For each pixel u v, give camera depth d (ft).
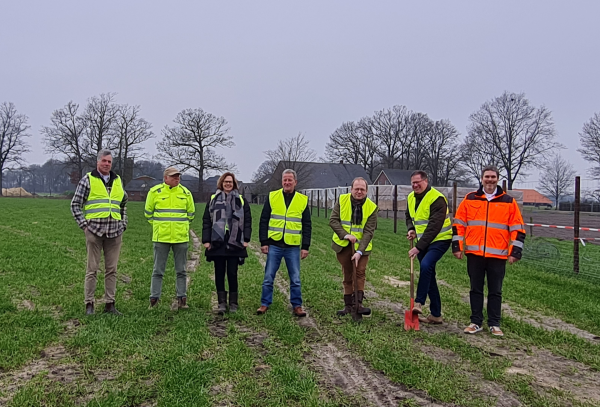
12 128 205.26
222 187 20.51
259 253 40.14
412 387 12.93
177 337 16.07
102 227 18.88
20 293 22.17
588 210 107.96
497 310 18.29
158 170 279.69
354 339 16.69
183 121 189.57
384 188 99.55
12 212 75.61
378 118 244.42
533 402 12.16
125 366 13.57
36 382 12.35
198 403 11.34
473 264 18.67
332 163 241.96
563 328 19.57
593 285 28.58
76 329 17.07
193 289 24.34
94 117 186.29
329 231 63.21
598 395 12.70
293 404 11.73
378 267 33.94
